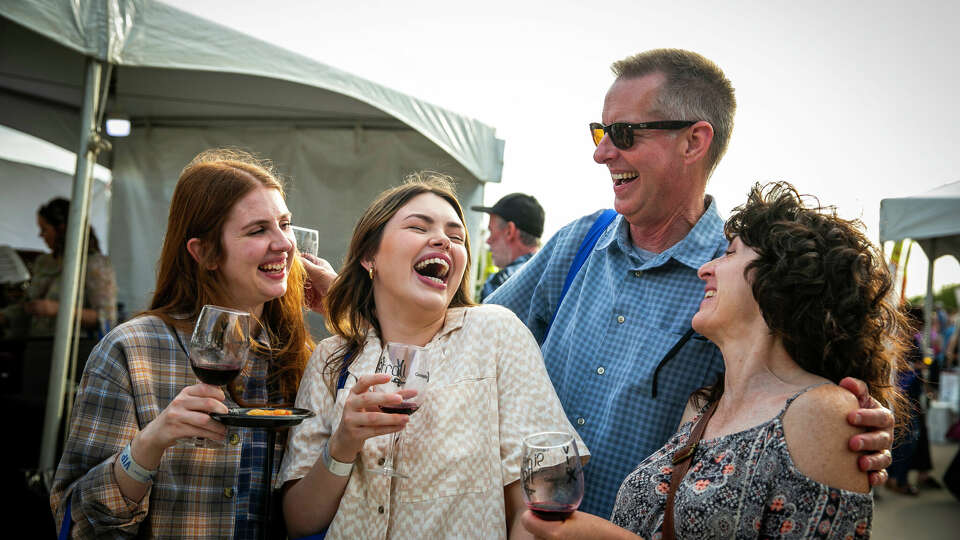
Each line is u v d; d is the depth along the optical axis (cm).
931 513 662
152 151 670
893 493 751
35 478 403
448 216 190
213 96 577
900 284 772
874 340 155
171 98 589
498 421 180
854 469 142
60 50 512
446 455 171
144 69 518
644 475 171
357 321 198
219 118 639
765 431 149
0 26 473
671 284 212
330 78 488
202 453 186
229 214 196
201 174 200
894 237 753
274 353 209
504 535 168
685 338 202
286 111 604
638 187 211
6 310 539
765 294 155
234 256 195
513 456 174
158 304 205
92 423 179
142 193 677
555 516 146
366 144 614
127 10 387
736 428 157
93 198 695
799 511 141
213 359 164
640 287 217
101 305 562
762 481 145
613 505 203
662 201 211
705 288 192
